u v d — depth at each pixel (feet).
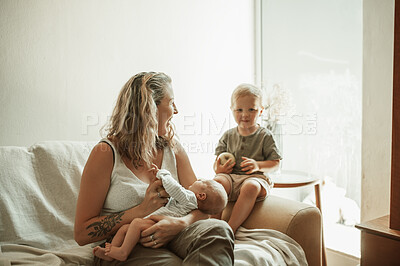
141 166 4.14
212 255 3.14
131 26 6.46
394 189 4.29
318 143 7.30
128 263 3.39
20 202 4.30
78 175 4.87
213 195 4.17
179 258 3.41
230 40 8.02
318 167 7.33
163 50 6.94
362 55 5.91
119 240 3.51
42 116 5.52
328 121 7.09
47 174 4.69
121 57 6.37
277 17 8.00
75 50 5.81
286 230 4.66
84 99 5.97
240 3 8.14
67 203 4.66
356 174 6.61
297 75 7.67
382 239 4.30
